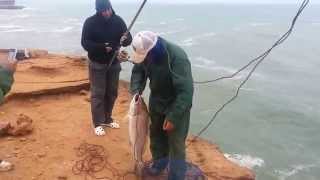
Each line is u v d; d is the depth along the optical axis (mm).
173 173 5312
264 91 27922
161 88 5117
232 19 110875
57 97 9336
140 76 5531
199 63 37656
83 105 8805
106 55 6547
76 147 6648
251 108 23719
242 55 43438
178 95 4883
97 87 6809
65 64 11914
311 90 29172
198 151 7195
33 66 11211
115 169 6023
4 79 5383
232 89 27609
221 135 19141
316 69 37031
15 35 59219
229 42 55094
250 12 165750
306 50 49031
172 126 4977
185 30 72500
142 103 5438
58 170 5953
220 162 6781
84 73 10984
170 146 5277
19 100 8898
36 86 9500
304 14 154750
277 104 24922
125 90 10430
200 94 25562
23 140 6859
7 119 7793
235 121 21188
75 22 89875
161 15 129375
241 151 17578
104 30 6383
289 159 17250
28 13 134875
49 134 7129
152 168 5785
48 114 8180
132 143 5602
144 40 4797
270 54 44625
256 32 70562
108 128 7375
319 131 20734
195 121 20500
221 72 33594
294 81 31875
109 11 6320
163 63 4902
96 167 6066
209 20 104625
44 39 54500
